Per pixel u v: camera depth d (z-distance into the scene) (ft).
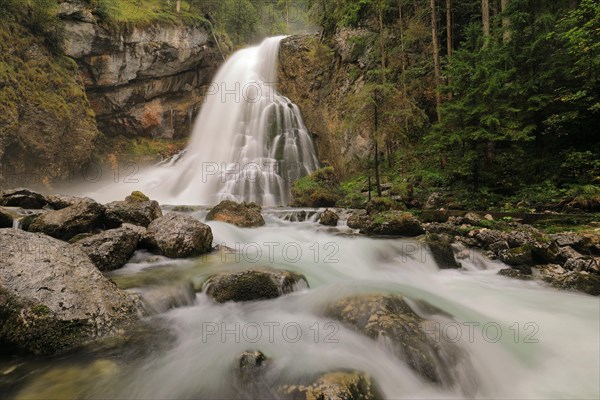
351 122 45.11
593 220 30.45
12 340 12.96
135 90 82.99
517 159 42.73
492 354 14.93
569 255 25.30
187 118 94.94
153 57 82.38
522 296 21.56
